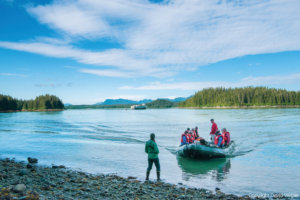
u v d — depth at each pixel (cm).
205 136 2559
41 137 2516
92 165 1272
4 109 17425
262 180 973
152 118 6575
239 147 1783
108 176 1025
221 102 19888
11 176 909
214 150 1399
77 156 1515
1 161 1301
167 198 709
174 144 1992
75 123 4800
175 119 5856
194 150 1412
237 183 937
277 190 845
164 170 1173
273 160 1340
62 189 756
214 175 1069
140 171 1149
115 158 1452
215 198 736
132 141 2183
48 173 1033
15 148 1839
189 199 714
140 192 756
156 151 975
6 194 588
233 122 4234
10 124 4619
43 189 732
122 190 777
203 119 5628
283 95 17438
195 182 958
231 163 1317
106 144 2009
